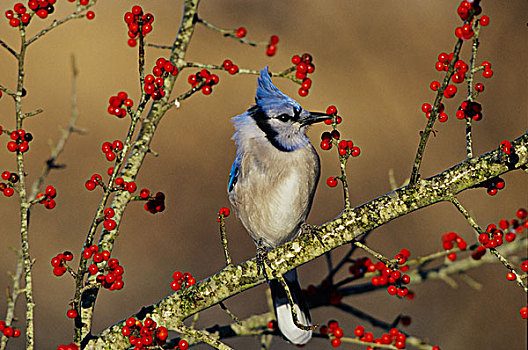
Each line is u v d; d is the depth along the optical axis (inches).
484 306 415.8
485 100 496.4
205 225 506.9
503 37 513.7
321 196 528.1
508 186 477.1
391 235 479.2
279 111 289.4
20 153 194.7
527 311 195.6
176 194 519.2
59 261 187.9
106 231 228.1
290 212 292.8
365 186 520.1
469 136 207.6
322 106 543.2
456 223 477.4
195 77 224.1
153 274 475.2
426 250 466.3
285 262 212.2
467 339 406.0
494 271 426.3
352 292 276.5
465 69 201.5
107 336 208.8
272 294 269.4
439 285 436.5
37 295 448.8
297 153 290.2
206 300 213.8
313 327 203.8
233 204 303.7
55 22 196.1
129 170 233.6
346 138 538.6
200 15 611.2
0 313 427.2
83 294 216.2
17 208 498.3
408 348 399.2
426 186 206.1
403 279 204.2
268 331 266.8
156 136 549.3
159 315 213.8
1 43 194.1
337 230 210.4
